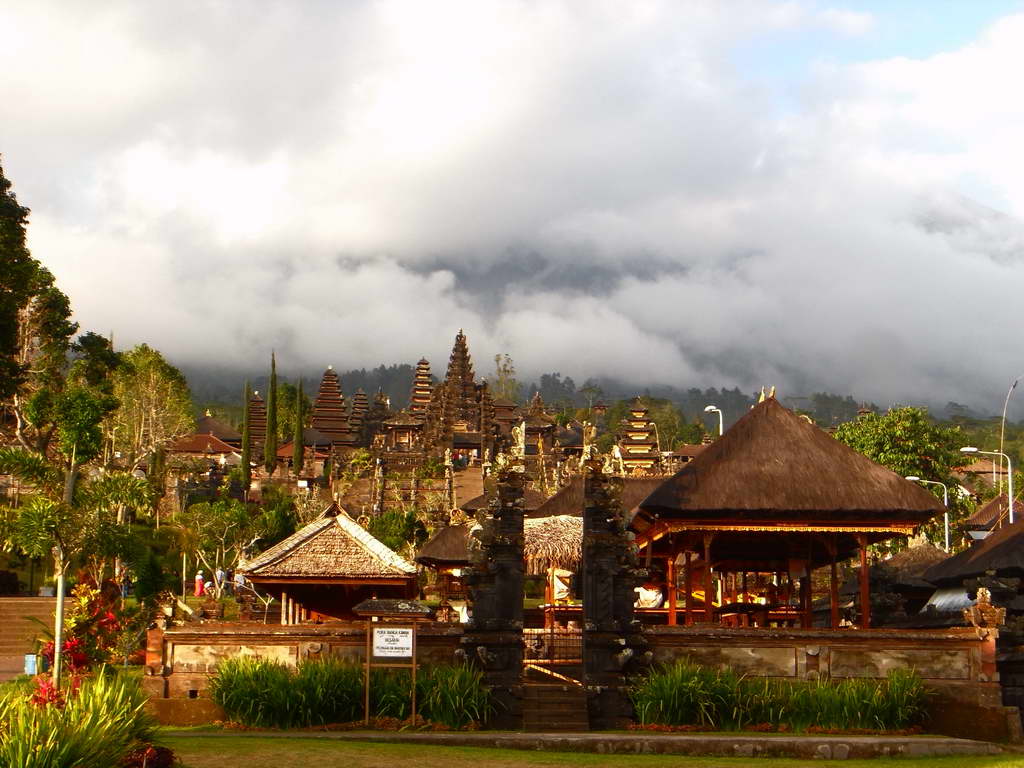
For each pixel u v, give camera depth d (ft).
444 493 380.99
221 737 73.72
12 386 172.55
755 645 90.43
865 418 255.09
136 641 117.08
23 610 153.48
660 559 143.84
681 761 69.36
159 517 250.57
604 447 618.03
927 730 86.58
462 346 627.05
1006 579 101.35
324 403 633.61
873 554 220.64
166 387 325.62
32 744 48.75
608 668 89.20
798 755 76.43
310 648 88.84
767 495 101.45
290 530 271.28
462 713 83.20
